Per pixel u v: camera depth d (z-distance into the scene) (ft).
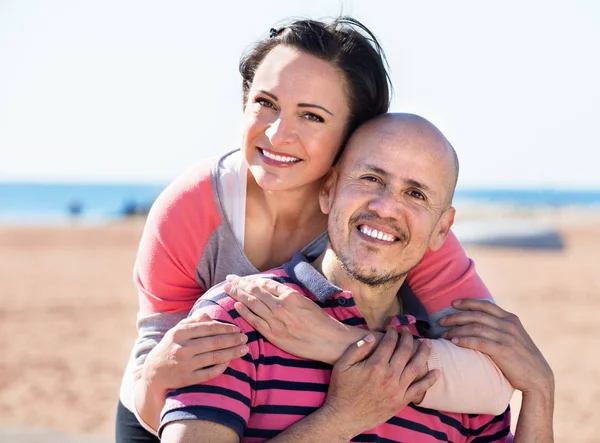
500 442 10.11
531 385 9.83
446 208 10.03
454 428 9.73
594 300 54.29
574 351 39.27
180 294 10.69
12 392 31.55
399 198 9.45
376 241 9.41
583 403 30.40
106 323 45.06
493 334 9.84
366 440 8.94
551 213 180.75
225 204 10.64
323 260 9.90
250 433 8.75
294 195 10.70
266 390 8.84
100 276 63.93
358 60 10.21
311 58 10.07
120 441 11.23
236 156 11.04
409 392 8.99
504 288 59.52
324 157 10.22
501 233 89.25
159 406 9.07
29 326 44.16
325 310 9.52
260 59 10.47
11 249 84.84
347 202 9.50
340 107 10.18
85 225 130.11
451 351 9.53
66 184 404.36
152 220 10.77
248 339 8.93
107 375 34.22
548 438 9.98
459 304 10.33
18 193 276.41
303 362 8.97
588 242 101.81
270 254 11.10
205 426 8.26
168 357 8.61
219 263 10.69
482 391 9.53
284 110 10.04
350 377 8.72
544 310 50.47
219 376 8.55
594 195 332.19
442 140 9.77
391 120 9.81
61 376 33.99
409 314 10.42
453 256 10.64
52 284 59.36
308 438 8.54
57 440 19.07
